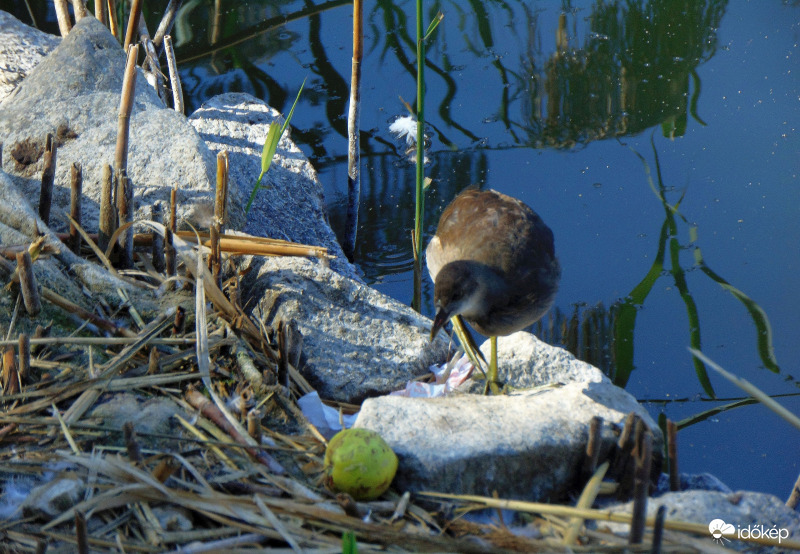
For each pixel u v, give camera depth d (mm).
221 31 9805
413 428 3959
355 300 5422
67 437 3740
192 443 3918
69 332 4445
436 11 10117
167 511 3496
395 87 8992
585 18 9977
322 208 7184
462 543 3344
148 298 4887
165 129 6062
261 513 3459
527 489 3904
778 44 9312
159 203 5547
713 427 5617
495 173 7934
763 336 6281
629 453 3834
